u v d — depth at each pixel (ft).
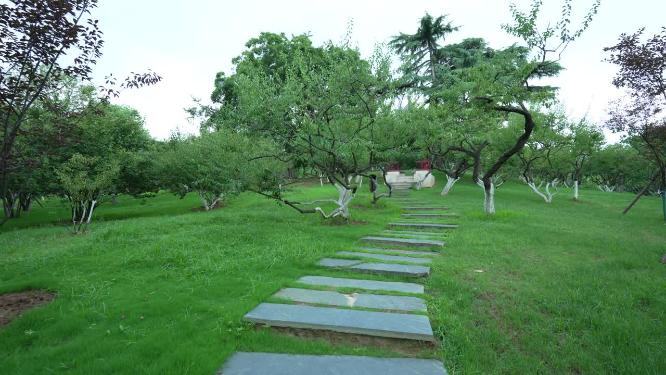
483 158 69.15
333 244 25.76
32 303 14.75
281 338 11.59
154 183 64.39
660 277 19.33
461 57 91.35
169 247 22.67
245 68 40.37
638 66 26.55
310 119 33.14
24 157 17.47
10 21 13.41
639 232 34.14
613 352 12.36
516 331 13.43
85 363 10.07
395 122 39.70
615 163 104.53
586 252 24.91
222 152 42.11
